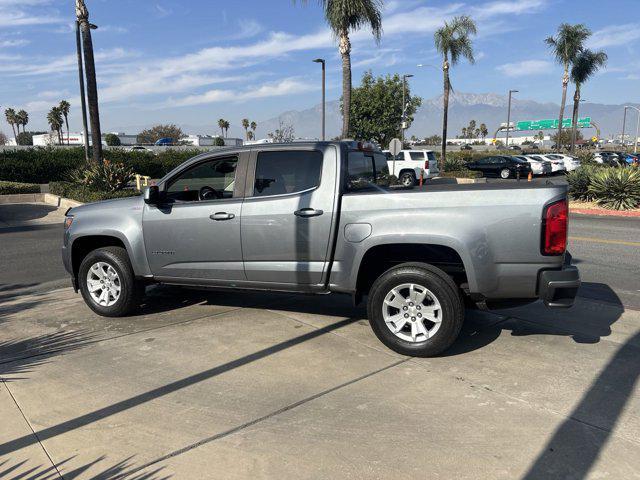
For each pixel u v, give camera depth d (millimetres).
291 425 3307
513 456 2938
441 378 3971
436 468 2836
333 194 4582
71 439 3170
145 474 2809
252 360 4363
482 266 4121
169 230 5277
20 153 25688
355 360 4340
